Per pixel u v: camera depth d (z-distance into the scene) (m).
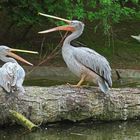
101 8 22.48
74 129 13.20
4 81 12.76
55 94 13.21
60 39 24.59
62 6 22.17
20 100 12.81
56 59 22.55
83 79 13.91
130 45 25.11
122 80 20.19
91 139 12.30
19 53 22.98
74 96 13.33
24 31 24.97
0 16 25.14
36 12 22.39
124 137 12.50
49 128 13.13
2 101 12.70
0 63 21.47
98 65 13.75
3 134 12.53
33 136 12.46
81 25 14.21
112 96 13.69
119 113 13.74
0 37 24.48
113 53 24.08
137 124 13.80
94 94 13.53
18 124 12.90
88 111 13.41
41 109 12.95
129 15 25.22
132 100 13.88
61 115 13.20
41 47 23.36
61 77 20.19
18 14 22.34
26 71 20.83
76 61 13.83
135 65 22.72
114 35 25.91
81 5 21.91
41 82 18.75
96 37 25.50
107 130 13.16
